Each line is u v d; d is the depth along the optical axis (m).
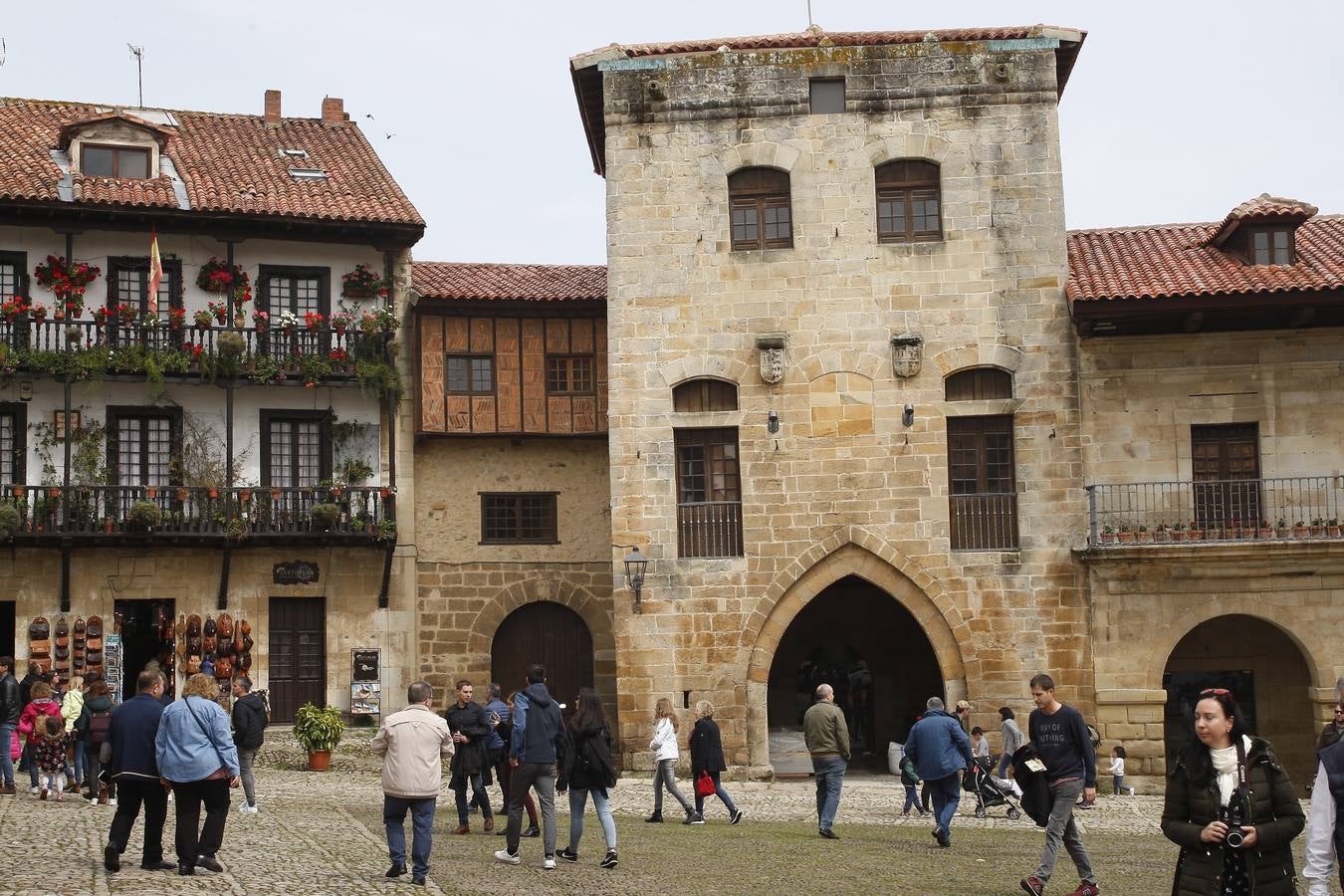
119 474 30.05
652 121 28.98
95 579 29.62
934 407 28.14
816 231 28.61
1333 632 26.84
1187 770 9.55
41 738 20.64
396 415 31.58
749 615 27.97
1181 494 27.75
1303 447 27.80
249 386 30.72
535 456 32.38
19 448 29.45
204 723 14.09
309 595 30.80
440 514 31.94
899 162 28.83
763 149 28.81
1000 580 27.69
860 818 22.11
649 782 26.77
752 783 27.39
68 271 29.69
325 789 23.47
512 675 32.31
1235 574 27.06
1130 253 29.64
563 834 18.83
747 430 28.33
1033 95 28.66
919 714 31.33
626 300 28.69
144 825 14.63
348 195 31.84
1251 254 28.34
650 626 28.03
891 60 28.89
